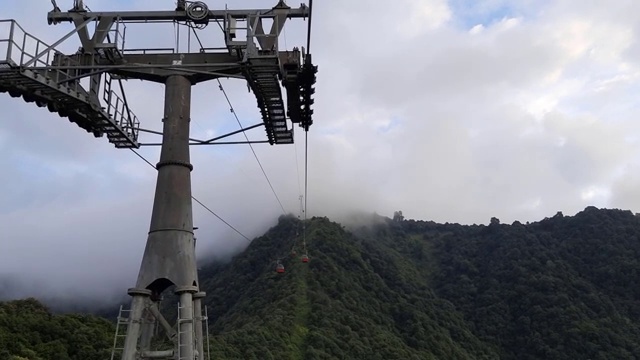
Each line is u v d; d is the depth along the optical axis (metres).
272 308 117.94
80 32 17.02
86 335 71.69
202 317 15.60
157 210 15.67
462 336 139.00
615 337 132.50
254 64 16.12
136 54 17.17
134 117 19.72
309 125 21.19
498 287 164.50
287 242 161.00
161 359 14.93
